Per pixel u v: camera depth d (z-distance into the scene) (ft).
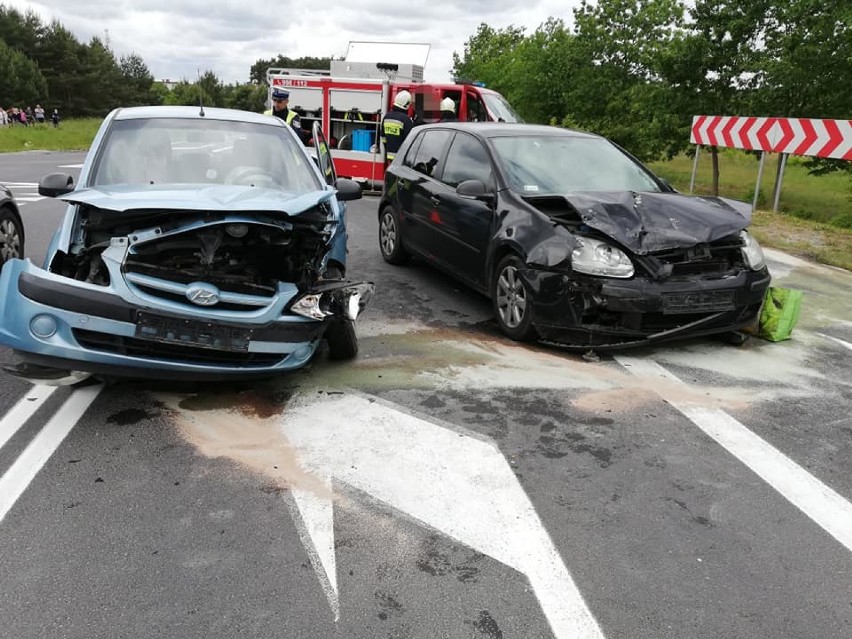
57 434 12.65
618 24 70.54
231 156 17.28
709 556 9.83
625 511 10.89
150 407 13.88
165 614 8.33
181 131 17.63
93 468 11.56
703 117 47.06
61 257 13.30
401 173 26.53
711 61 53.72
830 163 51.70
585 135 22.90
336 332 16.02
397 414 13.99
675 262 16.84
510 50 104.12
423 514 10.59
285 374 14.23
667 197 18.76
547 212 18.57
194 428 13.09
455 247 21.97
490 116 45.80
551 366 16.96
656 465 12.38
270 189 15.51
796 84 50.16
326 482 11.39
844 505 11.28
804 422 14.30
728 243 17.69
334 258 16.38
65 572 9.00
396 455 12.36
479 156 21.68
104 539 9.71
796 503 11.31
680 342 19.01
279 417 13.66
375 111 48.29
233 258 13.65
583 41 70.95
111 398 14.21
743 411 14.74
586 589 9.05
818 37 48.75
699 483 11.82
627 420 14.14
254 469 11.72
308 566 9.31
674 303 16.55
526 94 75.25
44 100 275.80
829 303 23.65
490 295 19.83
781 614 8.72
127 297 12.41
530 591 8.98
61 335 12.32
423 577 9.17
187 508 10.53
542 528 10.34
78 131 149.59
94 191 13.94
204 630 8.11
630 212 17.26
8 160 79.66
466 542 9.94
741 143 43.96
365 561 9.45
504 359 17.33
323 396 14.74
